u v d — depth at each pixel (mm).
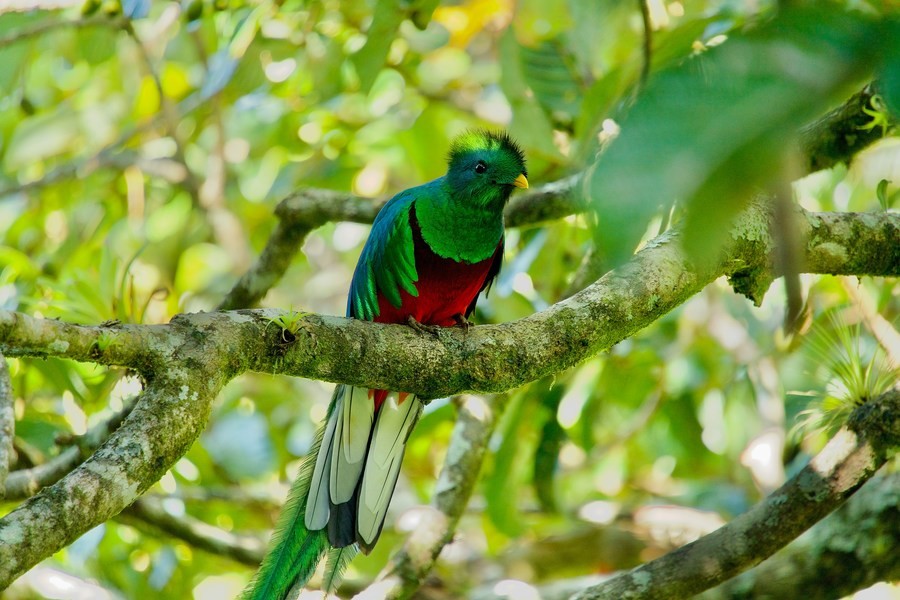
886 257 8109
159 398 5645
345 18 12109
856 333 8789
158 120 14570
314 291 16688
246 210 16141
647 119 2688
